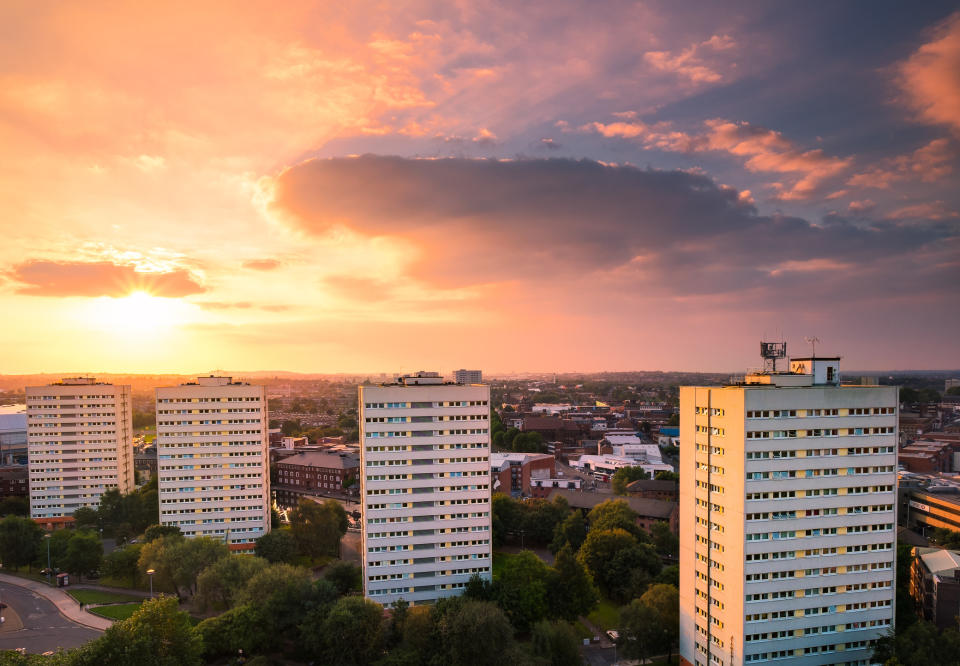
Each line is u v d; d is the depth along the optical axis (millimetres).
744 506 103438
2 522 187125
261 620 120750
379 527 147000
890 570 109688
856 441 108438
